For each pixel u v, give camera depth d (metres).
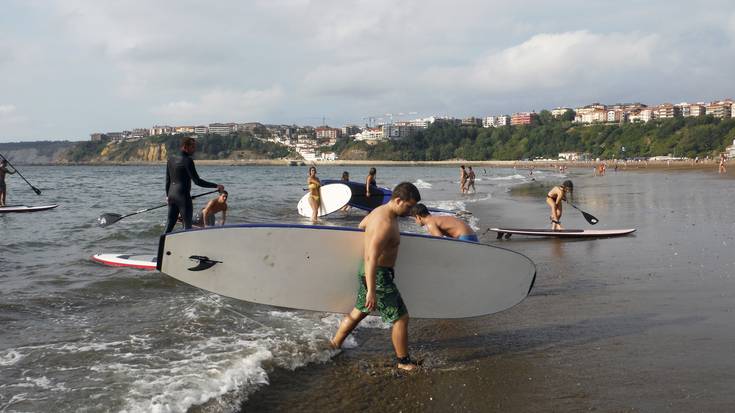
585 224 13.40
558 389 3.79
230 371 3.95
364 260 4.32
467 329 5.20
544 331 5.11
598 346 4.65
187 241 4.77
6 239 10.12
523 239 11.15
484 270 5.00
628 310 5.71
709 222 12.95
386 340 4.86
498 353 4.53
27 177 57.84
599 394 3.69
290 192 28.59
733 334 4.82
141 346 4.48
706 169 68.00
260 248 4.77
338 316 5.57
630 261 8.38
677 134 139.88
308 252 4.74
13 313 5.33
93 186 35.69
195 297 6.12
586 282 7.05
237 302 5.96
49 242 9.89
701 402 3.52
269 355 4.29
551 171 86.31
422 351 4.58
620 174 62.03
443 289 4.92
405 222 13.41
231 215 15.72
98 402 3.40
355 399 3.65
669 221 13.45
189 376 3.84
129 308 5.64
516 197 24.81
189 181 8.06
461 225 6.27
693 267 7.75
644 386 3.79
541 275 7.53
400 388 3.83
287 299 4.82
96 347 4.42
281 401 3.59
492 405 3.56
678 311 5.61
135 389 3.61
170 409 3.34
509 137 189.62
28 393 3.52
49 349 4.35
